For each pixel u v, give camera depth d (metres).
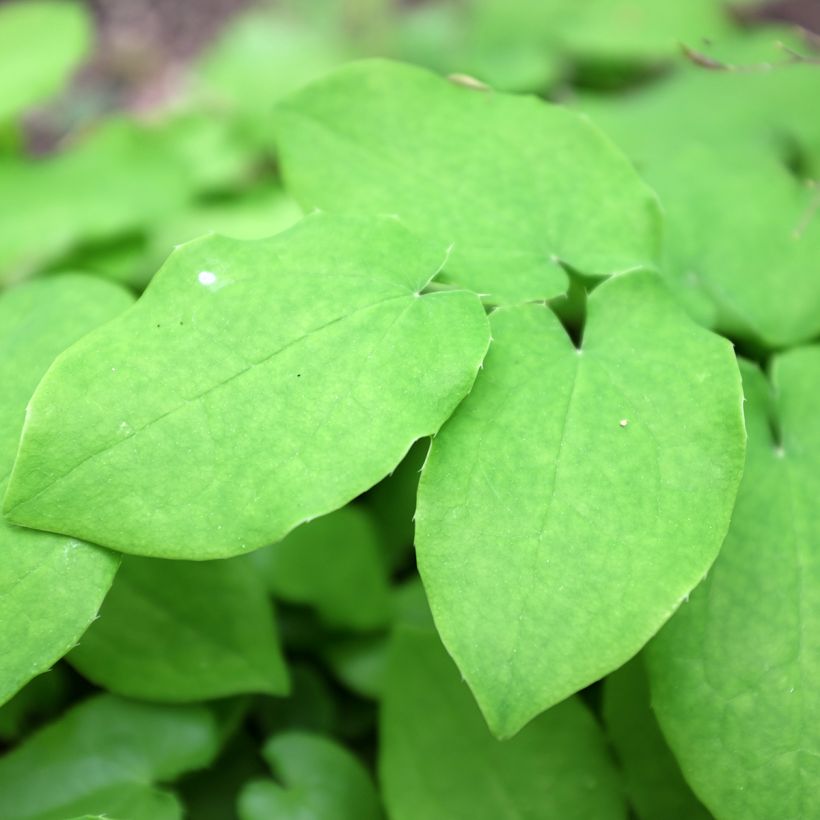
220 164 0.58
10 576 0.31
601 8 0.62
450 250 0.33
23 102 0.49
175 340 0.32
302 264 0.32
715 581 0.33
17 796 0.35
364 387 0.31
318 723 0.40
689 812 0.35
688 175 0.39
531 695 0.31
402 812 0.35
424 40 0.71
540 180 0.35
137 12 0.92
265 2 0.91
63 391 0.31
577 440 0.32
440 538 0.31
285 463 0.31
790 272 0.37
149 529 0.31
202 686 0.36
